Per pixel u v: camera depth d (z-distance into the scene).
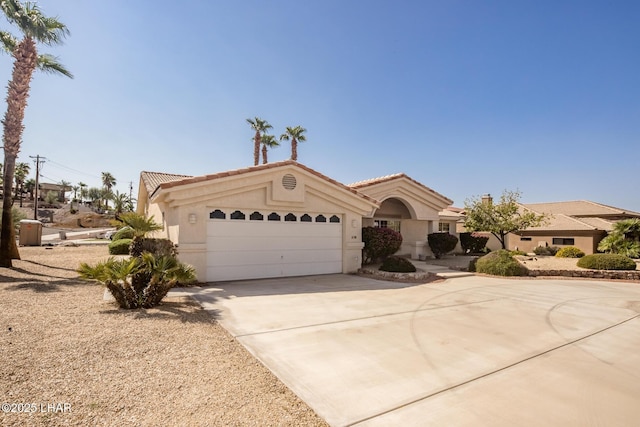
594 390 4.57
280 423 3.62
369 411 3.95
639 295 11.39
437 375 4.93
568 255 22.81
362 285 12.42
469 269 17.20
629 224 20.11
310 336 6.54
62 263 16.34
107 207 99.44
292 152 41.97
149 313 7.54
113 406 3.76
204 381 4.46
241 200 12.93
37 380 4.25
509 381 4.79
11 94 15.16
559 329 7.34
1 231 14.15
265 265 13.52
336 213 15.43
